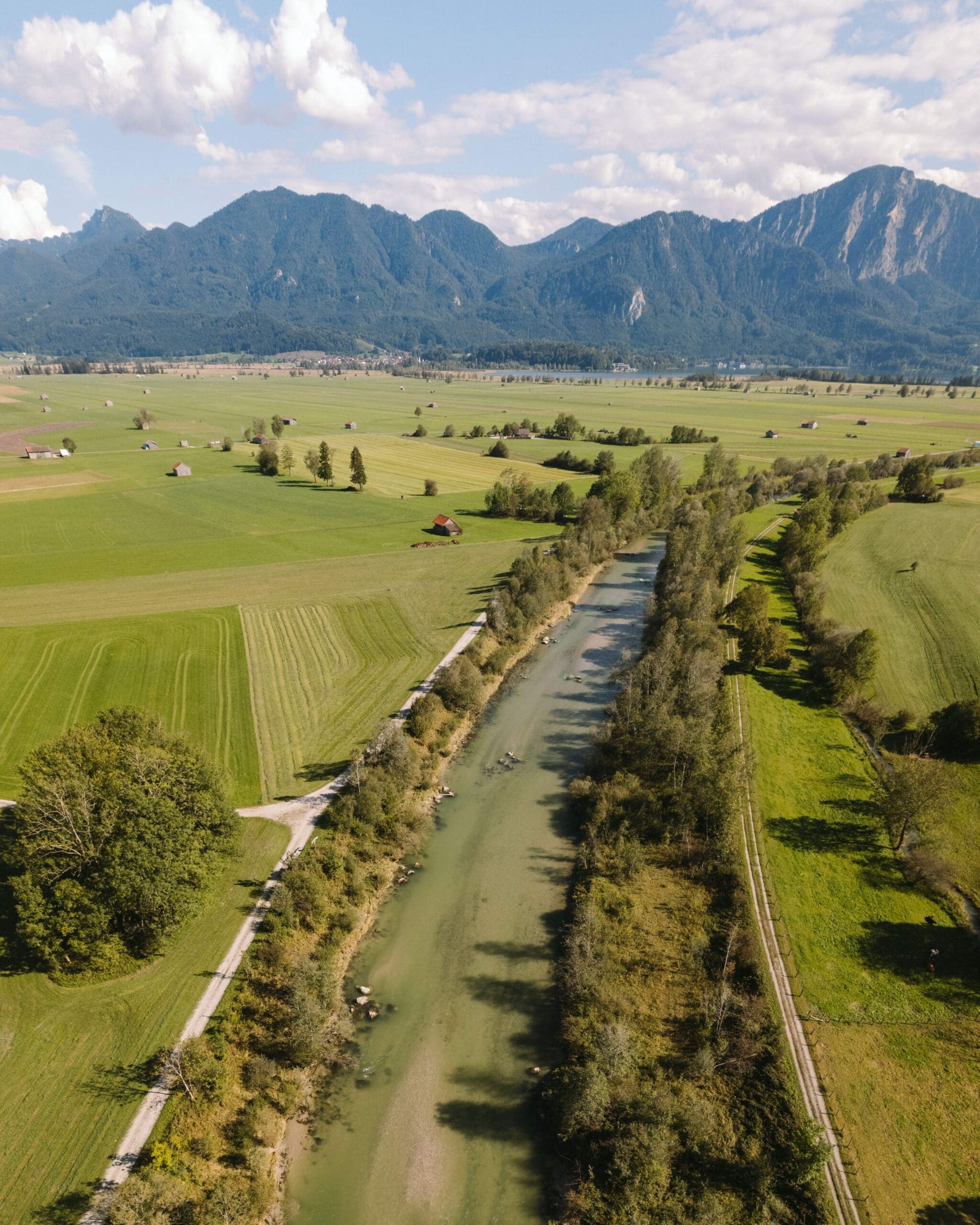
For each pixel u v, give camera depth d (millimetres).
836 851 54125
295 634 90312
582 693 83312
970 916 47750
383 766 61781
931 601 100875
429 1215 33250
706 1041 39469
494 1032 42375
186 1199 31031
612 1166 33562
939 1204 31578
